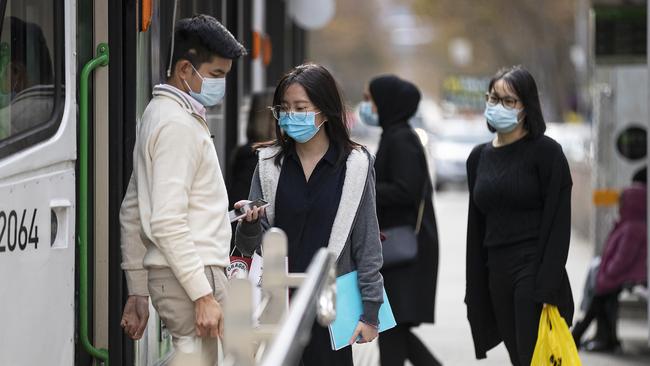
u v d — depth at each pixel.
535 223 13.08
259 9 21.17
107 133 11.02
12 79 8.80
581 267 32.34
